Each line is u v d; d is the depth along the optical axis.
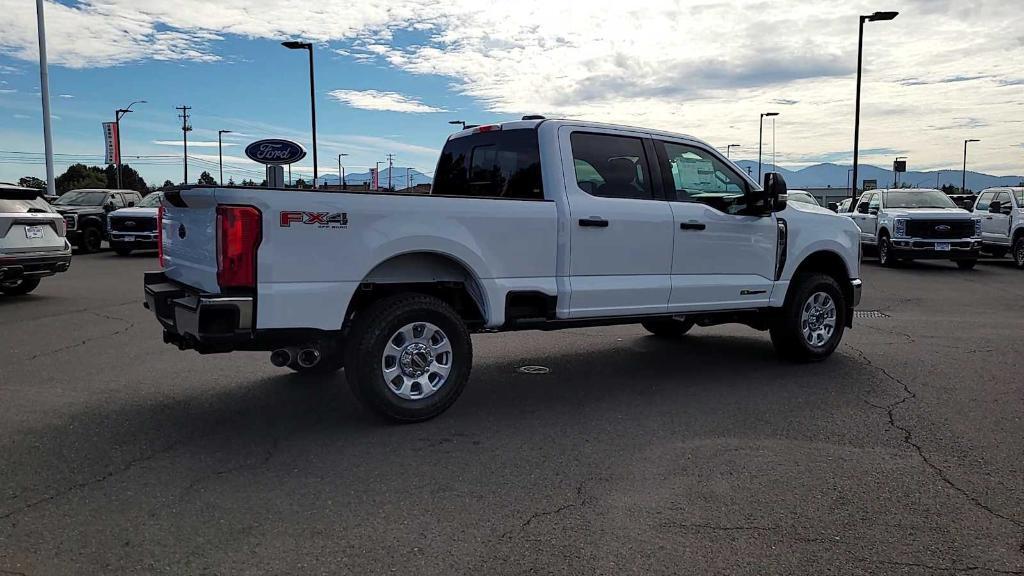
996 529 3.76
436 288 5.77
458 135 6.97
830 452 4.88
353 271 5.02
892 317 10.86
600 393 6.38
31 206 11.78
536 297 5.87
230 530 3.70
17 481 4.31
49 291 13.23
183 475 4.43
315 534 3.66
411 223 5.23
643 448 4.95
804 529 3.74
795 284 7.52
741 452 4.88
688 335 9.25
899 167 37.06
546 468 4.57
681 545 3.56
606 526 3.76
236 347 4.95
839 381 6.82
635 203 6.35
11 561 3.37
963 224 18.19
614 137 6.41
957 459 4.76
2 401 5.98
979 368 7.34
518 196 6.30
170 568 3.31
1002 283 15.63
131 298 12.29
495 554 3.46
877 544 3.59
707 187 7.00
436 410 5.48
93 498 4.08
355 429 5.32
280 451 4.85
